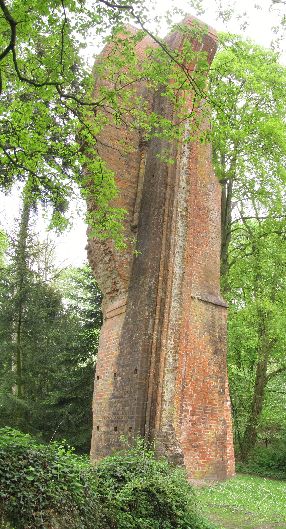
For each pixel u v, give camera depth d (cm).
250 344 2245
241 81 1836
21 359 2323
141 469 798
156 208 1462
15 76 1120
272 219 2016
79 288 2711
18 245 2334
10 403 2139
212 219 1577
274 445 2362
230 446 1481
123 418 1318
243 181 1950
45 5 880
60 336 2356
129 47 1096
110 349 1484
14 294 2341
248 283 2186
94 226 1384
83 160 1309
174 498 771
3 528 537
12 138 1208
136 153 1633
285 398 2575
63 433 2284
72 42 1053
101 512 670
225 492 1238
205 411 1388
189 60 1110
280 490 1383
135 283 1445
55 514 593
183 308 1375
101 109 1577
